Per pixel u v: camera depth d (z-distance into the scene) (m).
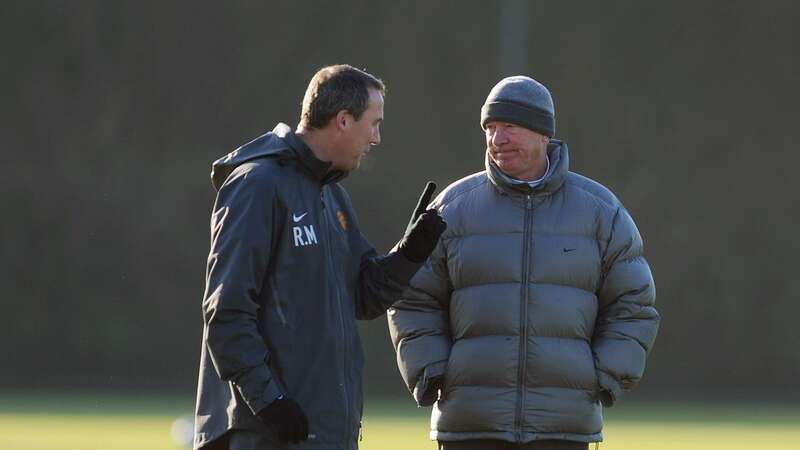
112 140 117.31
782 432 61.94
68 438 56.25
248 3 120.50
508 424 25.53
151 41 119.31
